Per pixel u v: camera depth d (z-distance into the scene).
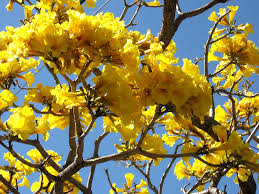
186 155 1.41
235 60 2.32
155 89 1.21
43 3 1.77
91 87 1.25
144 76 1.23
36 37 1.31
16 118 1.35
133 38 1.82
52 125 1.82
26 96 1.63
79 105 1.28
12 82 1.58
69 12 1.32
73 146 1.71
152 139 1.65
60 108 1.71
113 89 1.22
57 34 1.30
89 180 2.02
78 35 1.32
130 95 1.22
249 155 1.44
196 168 2.41
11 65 1.57
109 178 2.16
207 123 2.14
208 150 1.44
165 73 1.20
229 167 1.44
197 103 1.23
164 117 1.60
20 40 1.33
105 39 1.31
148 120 1.60
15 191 1.57
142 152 1.39
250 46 2.30
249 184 2.33
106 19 1.43
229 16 2.63
